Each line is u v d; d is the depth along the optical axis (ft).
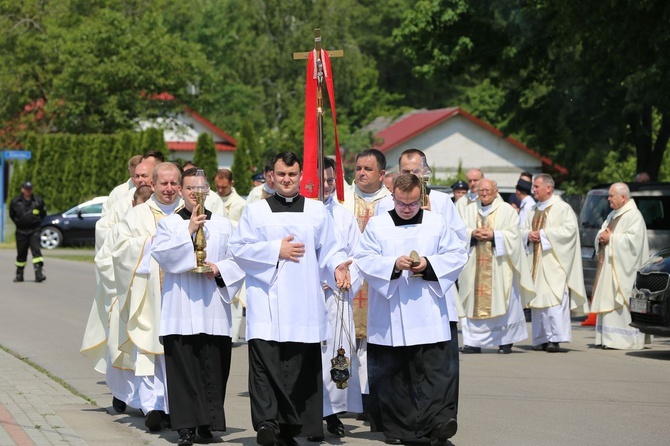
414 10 203.72
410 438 48.16
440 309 48.60
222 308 48.62
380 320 48.91
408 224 49.34
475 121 337.11
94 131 297.94
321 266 48.14
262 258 46.85
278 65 402.93
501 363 75.97
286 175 47.65
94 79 290.97
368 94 399.65
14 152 211.61
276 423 45.57
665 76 119.96
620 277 85.20
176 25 396.57
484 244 82.99
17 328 92.63
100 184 246.68
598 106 174.19
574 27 125.49
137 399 52.85
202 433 49.14
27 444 45.44
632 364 75.61
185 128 312.91
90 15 326.85
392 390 48.55
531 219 89.20
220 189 85.56
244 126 263.08
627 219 86.38
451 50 201.05
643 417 54.80
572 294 86.38
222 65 397.80
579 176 293.23
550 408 57.41
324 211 48.24
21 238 139.54
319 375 47.24
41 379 65.92
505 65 197.57
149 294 51.29
